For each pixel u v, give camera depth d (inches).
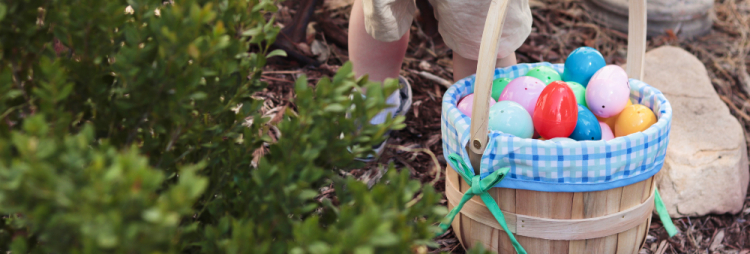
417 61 90.7
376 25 55.1
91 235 20.5
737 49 105.0
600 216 45.6
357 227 23.4
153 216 20.5
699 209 66.7
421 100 81.5
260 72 34.4
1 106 26.3
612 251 48.3
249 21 32.3
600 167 42.7
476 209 48.5
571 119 46.5
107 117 30.8
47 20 29.5
